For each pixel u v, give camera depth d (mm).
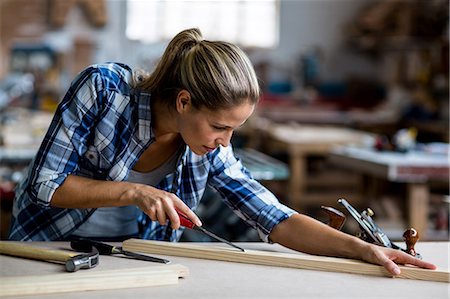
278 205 1766
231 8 8602
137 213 1922
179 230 1982
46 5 8203
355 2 8633
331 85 8688
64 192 1600
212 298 1313
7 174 3828
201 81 1524
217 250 1612
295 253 1650
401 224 4418
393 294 1376
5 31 8094
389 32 8000
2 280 1340
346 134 5922
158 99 1679
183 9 8531
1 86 7762
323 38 8688
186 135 1618
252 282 1430
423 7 7691
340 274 1514
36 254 1534
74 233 1873
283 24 8633
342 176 6430
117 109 1672
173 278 1403
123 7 8430
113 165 1739
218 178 1840
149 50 8516
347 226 4656
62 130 1633
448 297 1363
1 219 3502
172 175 1859
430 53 7539
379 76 8750
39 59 8086
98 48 8406
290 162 5578
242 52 1582
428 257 1673
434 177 3906
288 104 8195
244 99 1529
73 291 1338
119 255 1593
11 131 4387
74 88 1661
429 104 7395
